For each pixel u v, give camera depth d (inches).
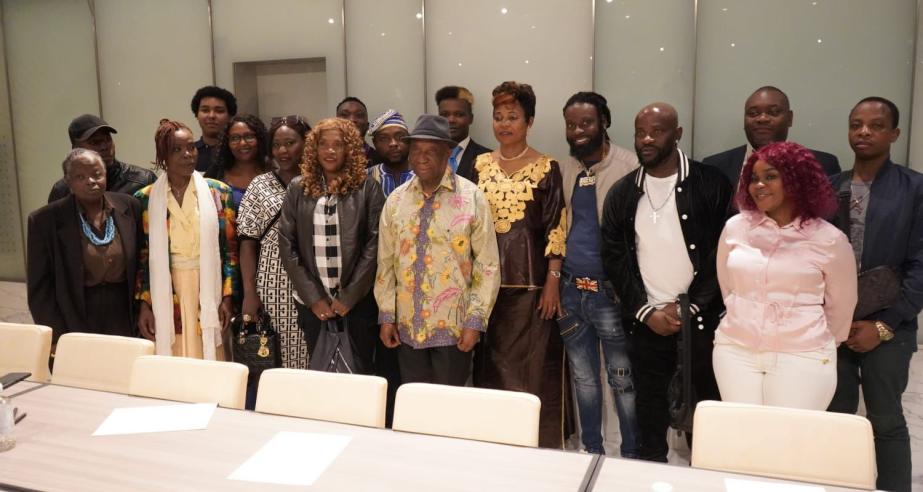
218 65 204.5
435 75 182.4
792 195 94.2
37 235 136.0
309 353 136.6
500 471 72.6
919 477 130.7
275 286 139.9
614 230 124.6
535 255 135.2
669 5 160.9
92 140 153.6
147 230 144.6
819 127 154.4
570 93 171.3
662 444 127.8
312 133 130.3
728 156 142.9
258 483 70.4
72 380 111.6
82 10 217.5
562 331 140.2
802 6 152.4
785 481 70.2
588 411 142.5
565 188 142.6
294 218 131.8
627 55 165.0
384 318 129.3
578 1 168.2
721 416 79.8
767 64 155.9
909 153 150.4
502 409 86.5
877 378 113.2
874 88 150.3
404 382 131.3
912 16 146.5
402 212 126.9
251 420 87.0
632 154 138.2
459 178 127.9
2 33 227.8
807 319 95.4
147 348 108.2
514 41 174.6
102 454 77.4
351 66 191.0
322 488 69.2
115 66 216.5
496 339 137.7
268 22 197.9
